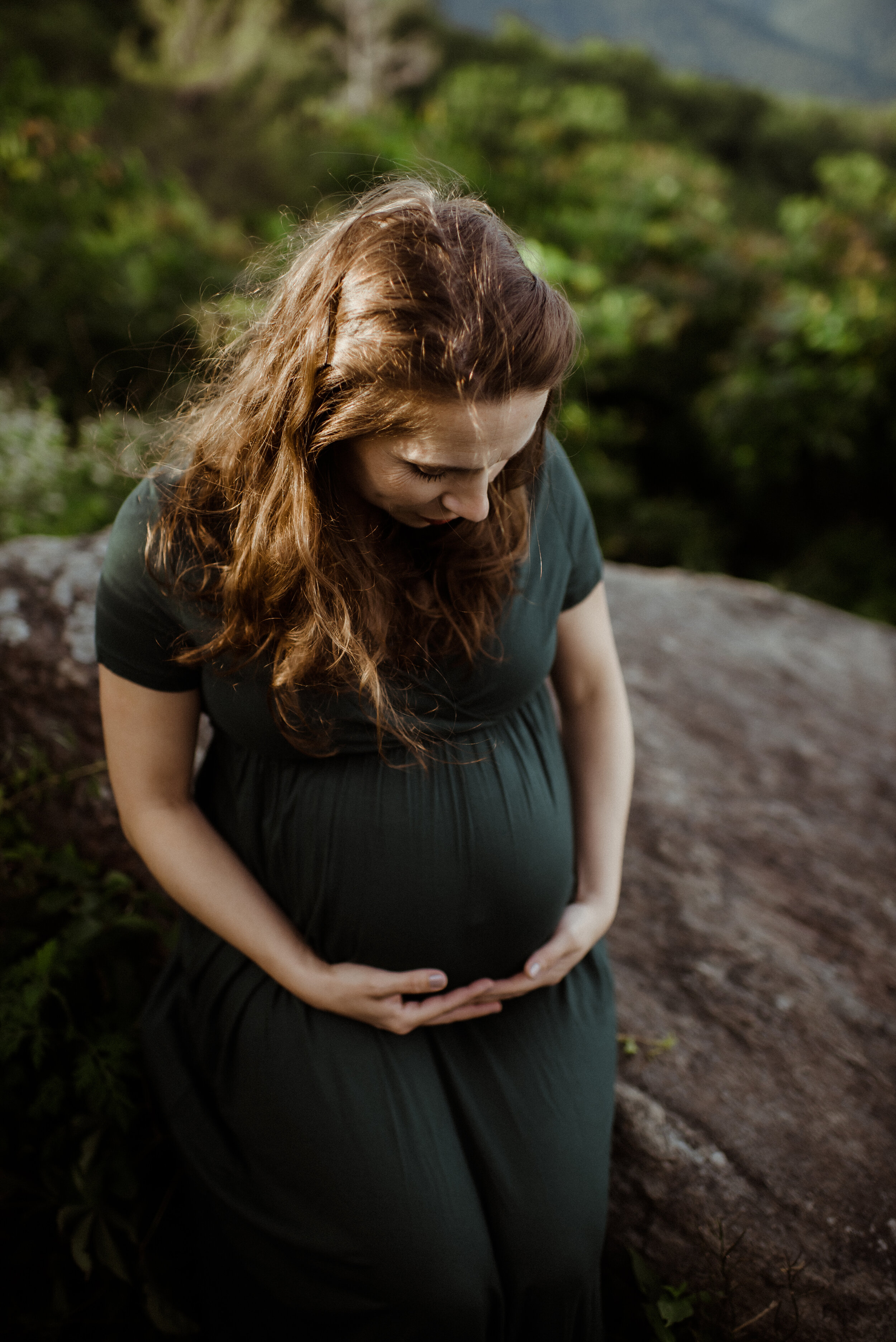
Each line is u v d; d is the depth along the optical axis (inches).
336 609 38.9
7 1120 53.5
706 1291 51.5
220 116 399.2
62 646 72.3
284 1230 43.9
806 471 224.5
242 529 38.3
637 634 97.6
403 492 36.1
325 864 43.3
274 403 36.8
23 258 184.2
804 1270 50.1
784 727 89.1
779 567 228.4
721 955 65.8
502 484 41.2
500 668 43.8
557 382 35.3
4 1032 52.2
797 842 76.2
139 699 43.2
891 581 212.1
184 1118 47.9
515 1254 43.3
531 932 46.4
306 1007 45.4
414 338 31.9
